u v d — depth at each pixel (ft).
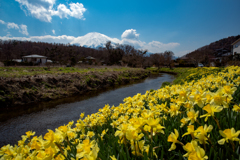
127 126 3.11
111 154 3.42
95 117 6.77
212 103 3.10
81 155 2.49
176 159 3.24
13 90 28.27
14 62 73.51
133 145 2.88
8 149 3.74
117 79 58.80
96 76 51.06
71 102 30.14
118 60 167.22
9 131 17.60
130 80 65.72
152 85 52.08
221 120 3.93
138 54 158.51
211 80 10.47
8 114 23.02
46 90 33.53
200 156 2.01
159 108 5.74
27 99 28.84
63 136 3.33
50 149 2.60
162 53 176.24
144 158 2.71
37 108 26.00
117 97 34.12
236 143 2.94
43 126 18.90
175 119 4.85
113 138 4.30
